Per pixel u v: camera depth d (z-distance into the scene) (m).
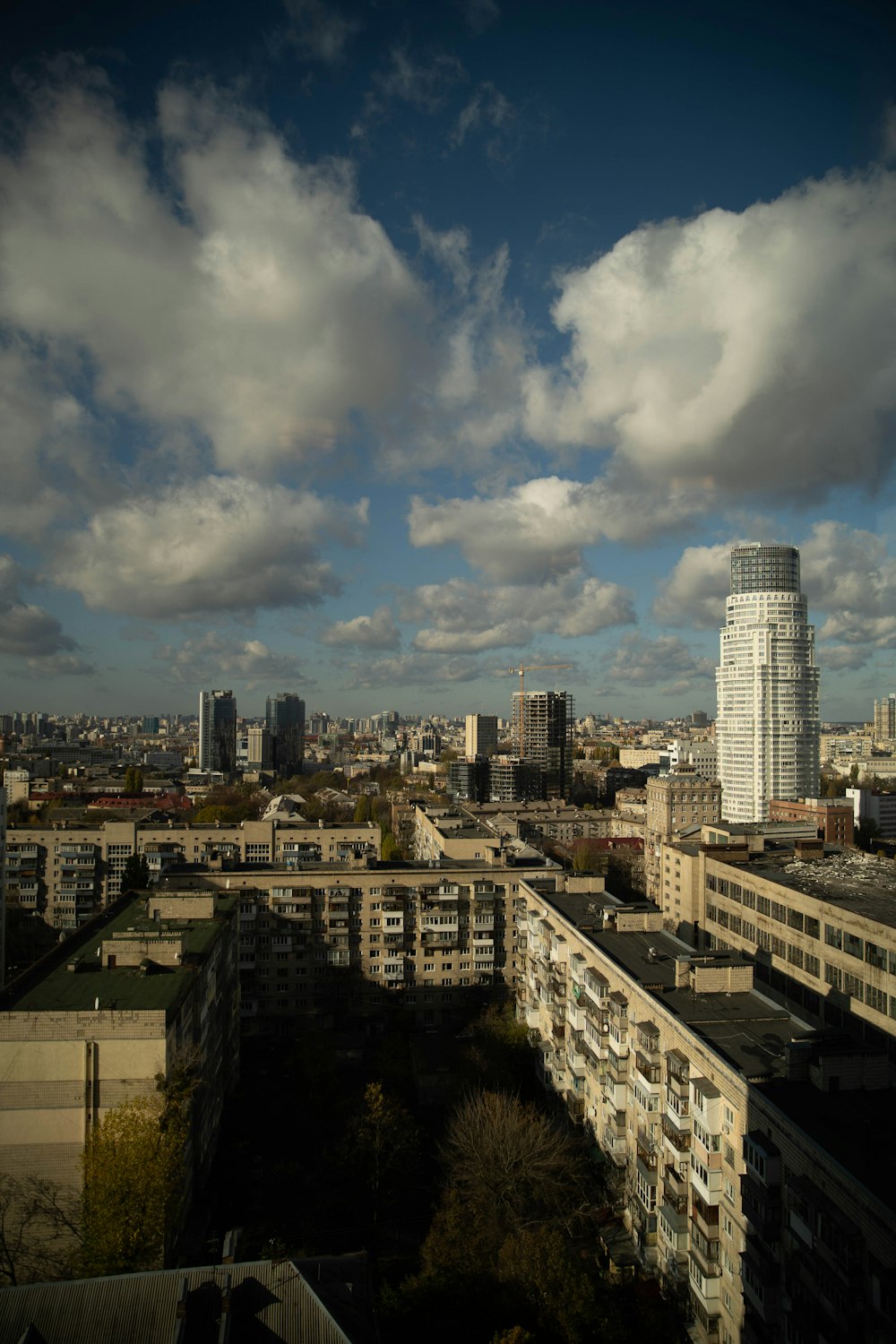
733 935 124.31
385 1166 88.44
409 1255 79.00
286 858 180.38
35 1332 50.72
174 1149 69.38
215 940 97.56
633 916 98.88
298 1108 109.00
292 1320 52.44
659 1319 63.69
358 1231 83.00
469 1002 138.38
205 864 146.00
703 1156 62.81
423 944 137.38
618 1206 79.44
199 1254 76.50
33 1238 70.12
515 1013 126.12
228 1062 107.81
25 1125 70.75
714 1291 61.81
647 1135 72.62
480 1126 83.69
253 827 180.00
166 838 177.75
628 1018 80.38
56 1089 71.19
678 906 142.88
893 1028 88.25
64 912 172.75
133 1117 68.69
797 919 107.31
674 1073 67.06
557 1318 60.66
